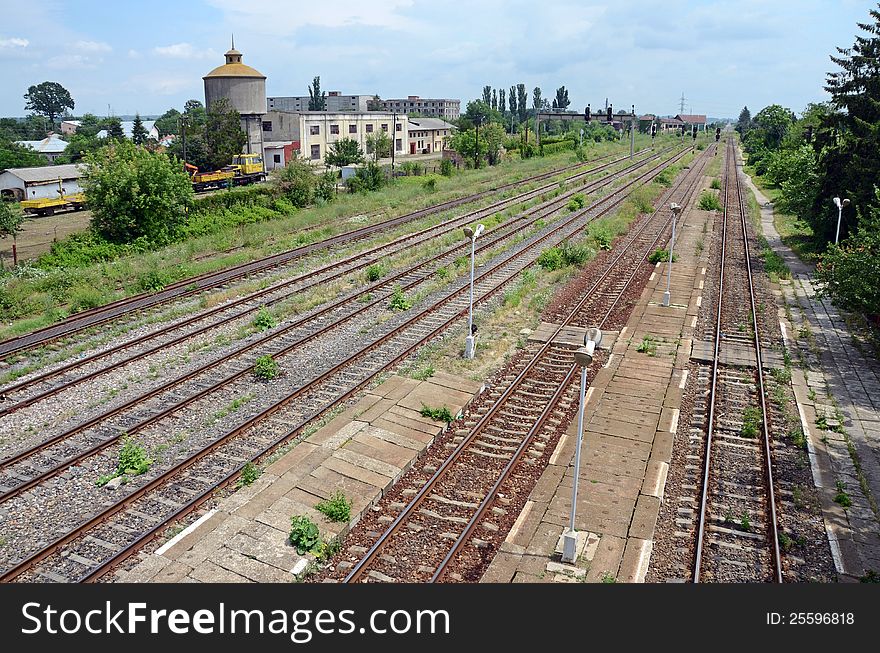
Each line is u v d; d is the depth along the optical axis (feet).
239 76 248.52
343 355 61.05
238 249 108.68
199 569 33.35
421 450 45.37
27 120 472.44
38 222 149.69
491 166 249.14
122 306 74.23
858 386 57.52
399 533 37.09
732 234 128.36
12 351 60.18
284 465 42.75
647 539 36.55
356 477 41.47
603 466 43.93
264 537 35.86
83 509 37.83
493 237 112.78
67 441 45.06
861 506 40.11
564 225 124.98
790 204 124.47
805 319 76.07
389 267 92.84
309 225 127.34
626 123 508.12
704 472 43.04
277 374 56.39
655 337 69.00
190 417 48.83
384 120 298.97
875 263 66.23
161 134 416.67
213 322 69.56
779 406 53.21
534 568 34.19
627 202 155.22
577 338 67.62
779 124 282.36
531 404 52.95
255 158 210.79
